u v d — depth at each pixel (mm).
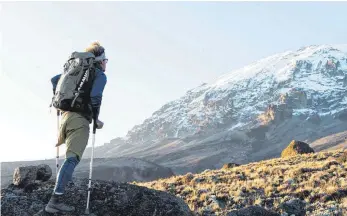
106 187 6516
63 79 5309
